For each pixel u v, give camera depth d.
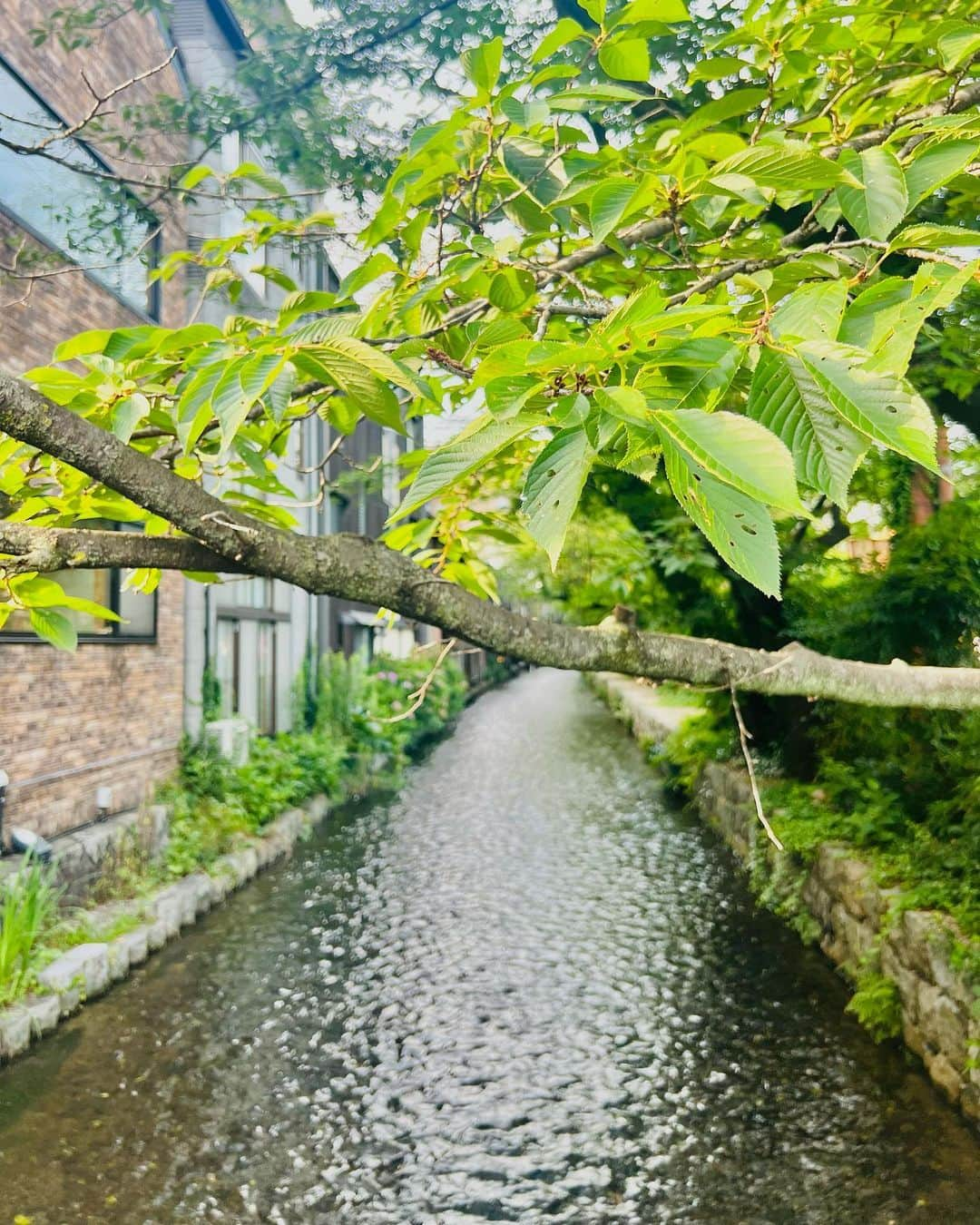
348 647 19.64
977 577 6.39
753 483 0.68
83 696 8.21
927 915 5.52
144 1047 5.72
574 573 11.23
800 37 1.92
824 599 8.15
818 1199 4.26
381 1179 4.50
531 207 2.02
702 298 1.39
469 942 7.74
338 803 13.40
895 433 0.78
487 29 4.20
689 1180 4.46
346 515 17.58
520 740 21.95
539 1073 5.52
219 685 11.50
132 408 1.45
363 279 1.67
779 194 1.82
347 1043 5.89
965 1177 4.35
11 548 1.35
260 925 8.07
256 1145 4.76
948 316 3.67
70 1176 4.45
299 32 4.70
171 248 9.20
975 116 1.26
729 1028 6.07
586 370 0.91
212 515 1.32
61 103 7.52
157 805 9.02
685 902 8.88
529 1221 4.18
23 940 5.88
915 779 7.27
